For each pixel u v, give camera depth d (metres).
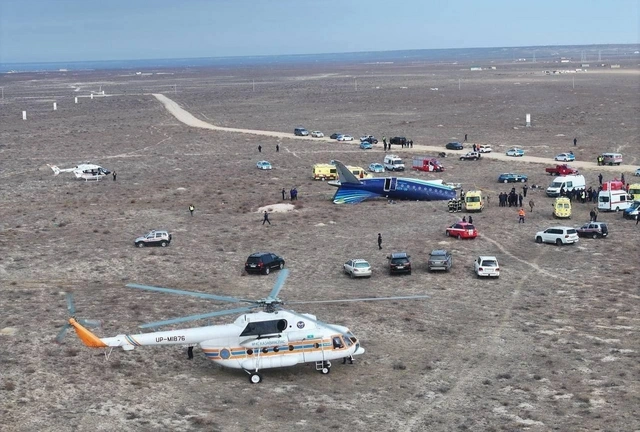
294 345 36.91
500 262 59.22
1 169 118.88
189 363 38.94
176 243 67.75
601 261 58.91
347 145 136.75
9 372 37.22
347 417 32.38
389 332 43.31
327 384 36.22
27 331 43.38
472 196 80.06
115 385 35.91
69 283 55.06
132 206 87.31
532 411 32.53
